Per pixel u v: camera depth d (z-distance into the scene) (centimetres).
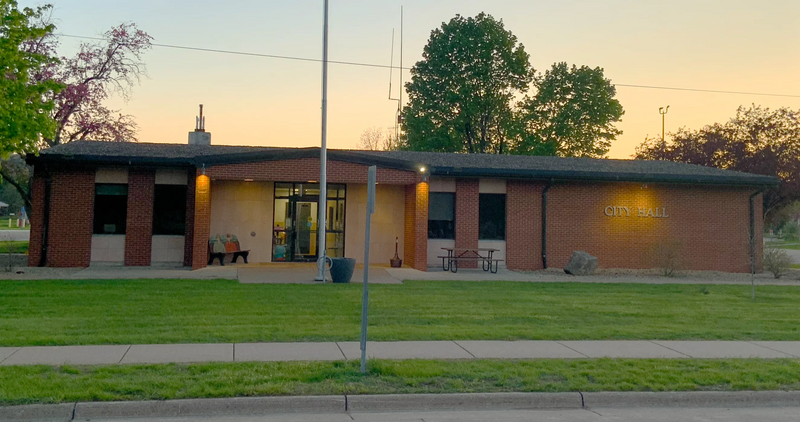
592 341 1101
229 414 715
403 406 751
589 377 854
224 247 2283
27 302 1366
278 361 895
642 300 1630
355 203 2489
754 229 2552
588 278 2188
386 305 1439
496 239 2448
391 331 1130
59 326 1111
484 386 800
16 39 1758
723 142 3562
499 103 4488
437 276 2103
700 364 935
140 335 1048
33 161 2119
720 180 2475
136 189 2219
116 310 1291
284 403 729
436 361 911
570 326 1234
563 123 4378
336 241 2477
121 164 2173
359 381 802
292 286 1738
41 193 2178
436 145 4344
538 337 1116
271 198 2438
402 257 2503
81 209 2195
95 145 2409
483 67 4328
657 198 2519
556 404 775
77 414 688
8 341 977
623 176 2416
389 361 902
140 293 1532
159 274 1967
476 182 2422
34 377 773
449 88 4381
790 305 1594
